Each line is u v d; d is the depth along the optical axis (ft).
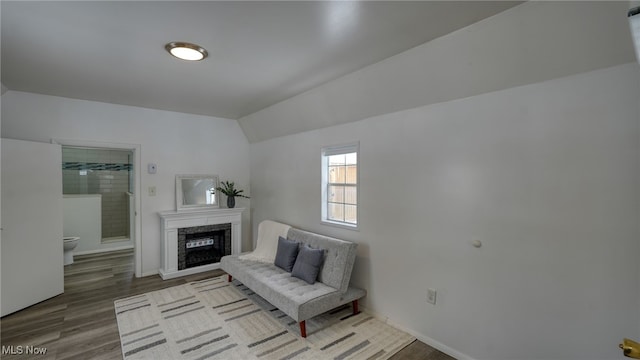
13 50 7.13
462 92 7.13
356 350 7.64
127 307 10.03
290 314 8.15
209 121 15.33
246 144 16.74
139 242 13.29
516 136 6.33
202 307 10.05
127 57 7.55
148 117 13.50
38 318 9.23
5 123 10.49
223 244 14.82
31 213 10.10
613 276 5.22
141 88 10.28
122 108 12.85
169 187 14.11
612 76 5.16
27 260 9.96
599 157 5.32
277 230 12.86
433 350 7.71
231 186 15.34
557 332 5.85
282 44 6.77
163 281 12.66
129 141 13.04
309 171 12.41
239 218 15.20
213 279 12.94
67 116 11.62
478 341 7.00
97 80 9.43
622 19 4.63
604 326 5.32
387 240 9.09
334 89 9.75
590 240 5.44
